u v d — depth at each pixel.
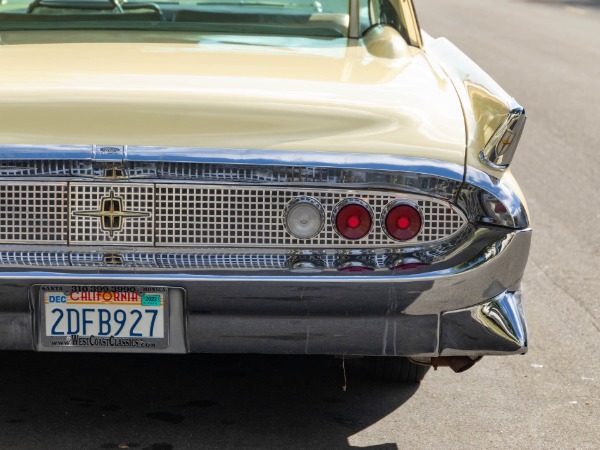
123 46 4.28
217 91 3.68
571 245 7.21
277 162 3.49
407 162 3.53
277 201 3.53
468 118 3.75
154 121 3.54
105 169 3.49
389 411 4.42
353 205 3.54
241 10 4.61
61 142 3.49
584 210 8.16
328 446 4.07
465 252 3.59
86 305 3.53
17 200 3.50
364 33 4.61
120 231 3.52
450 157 3.57
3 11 4.63
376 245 3.57
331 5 4.62
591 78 15.41
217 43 4.38
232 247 3.54
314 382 4.67
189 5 4.62
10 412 4.26
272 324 3.57
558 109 12.59
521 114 3.59
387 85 3.91
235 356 4.91
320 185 3.52
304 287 3.52
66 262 3.49
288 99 3.67
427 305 3.59
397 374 4.64
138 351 3.57
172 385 4.58
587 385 4.80
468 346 3.66
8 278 3.49
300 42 4.48
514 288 3.76
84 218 3.51
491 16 24.83
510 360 5.07
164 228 3.52
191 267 3.51
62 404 4.35
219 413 4.32
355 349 3.62
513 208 3.62
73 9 4.61
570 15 26.06
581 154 10.16
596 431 4.32
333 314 3.57
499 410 4.49
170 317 3.55
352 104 3.70
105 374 4.66
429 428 4.28
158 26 4.60
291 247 3.55
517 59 17.28
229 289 3.52
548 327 5.59
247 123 3.56
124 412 4.29
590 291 6.23
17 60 4.04
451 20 23.44
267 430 4.18
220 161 3.49
